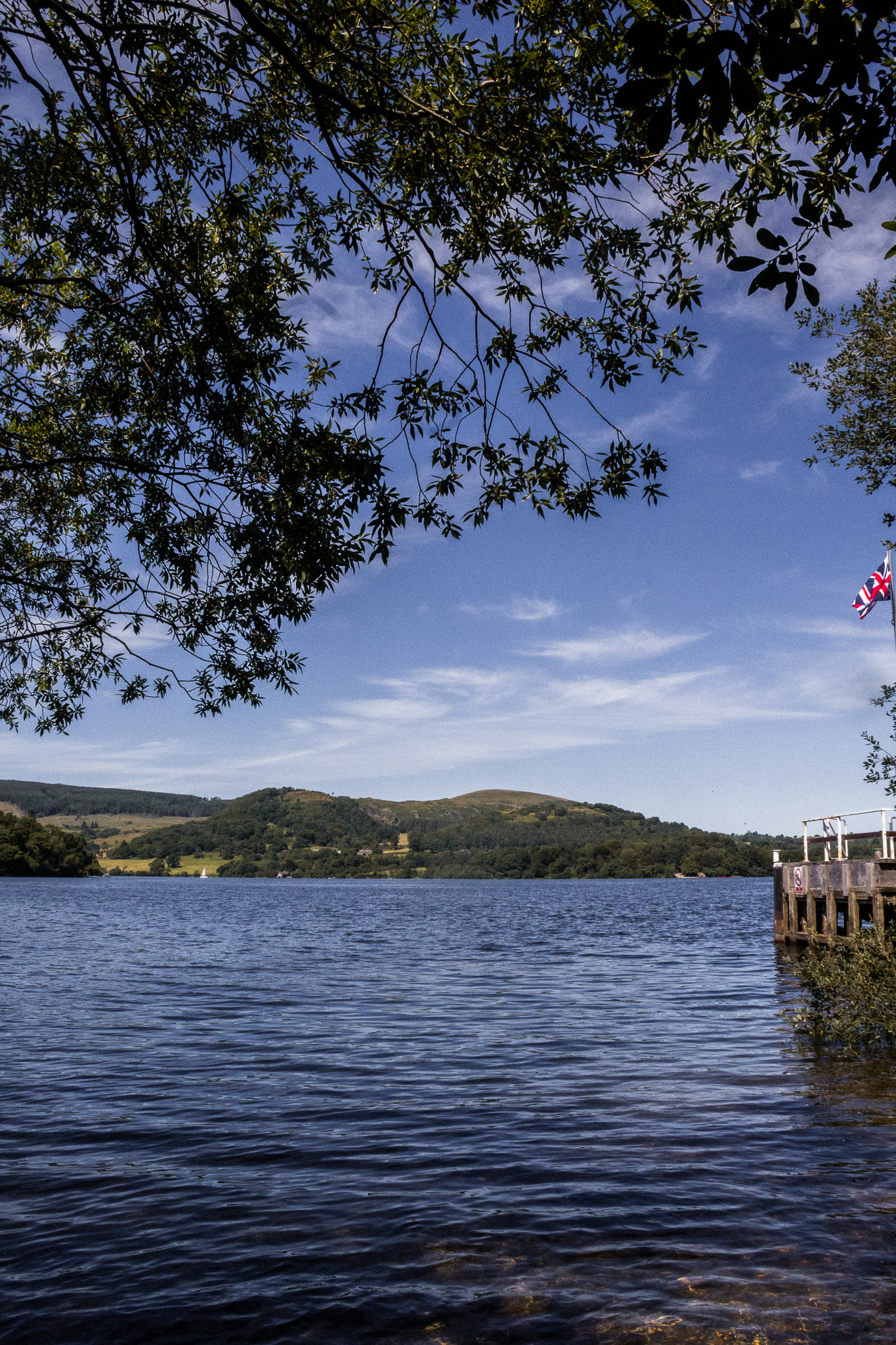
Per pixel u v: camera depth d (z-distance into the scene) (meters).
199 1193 6.73
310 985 19.91
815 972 14.28
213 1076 10.74
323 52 6.29
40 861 146.00
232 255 7.46
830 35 3.65
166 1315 4.77
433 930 41.59
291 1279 5.19
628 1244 5.62
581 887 145.25
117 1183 6.96
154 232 7.14
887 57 4.50
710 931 40.97
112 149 5.96
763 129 6.11
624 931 41.00
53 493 8.27
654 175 6.63
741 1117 8.60
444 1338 4.48
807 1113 8.68
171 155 7.14
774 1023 14.41
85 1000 17.28
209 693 8.16
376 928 43.16
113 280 7.67
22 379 7.86
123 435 8.07
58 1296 5.02
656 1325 4.57
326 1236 5.84
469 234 7.12
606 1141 7.93
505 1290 5.02
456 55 6.43
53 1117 8.91
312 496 6.93
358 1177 7.07
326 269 7.63
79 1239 5.82
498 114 6.39
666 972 22.66
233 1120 8.80
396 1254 5.54
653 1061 11.47
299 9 6.13
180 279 6.57
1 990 18.44
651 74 3.75
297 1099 9.60
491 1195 6.59
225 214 7.03
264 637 7.96
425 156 6.57
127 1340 4.50
